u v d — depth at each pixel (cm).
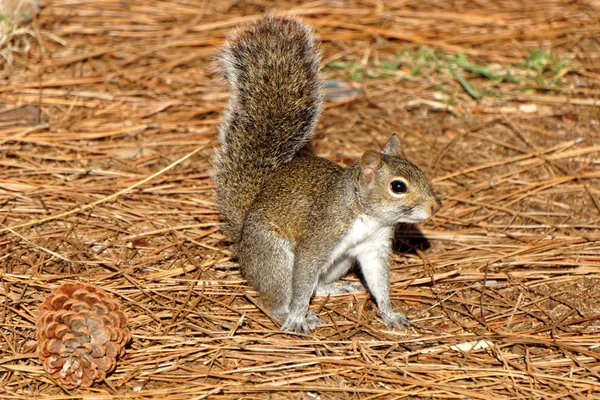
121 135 1419
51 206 1224
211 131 1448
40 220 1170
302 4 1842
